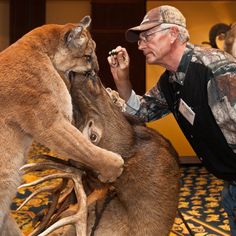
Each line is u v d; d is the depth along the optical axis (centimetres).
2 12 1143
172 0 1030
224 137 284
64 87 253
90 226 270
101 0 1073
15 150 247
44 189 283
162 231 269
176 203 279
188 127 298
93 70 272
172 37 286
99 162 252
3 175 244
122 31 1066
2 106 243
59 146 245
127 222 266
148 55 294
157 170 270
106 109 274
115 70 325
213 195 615
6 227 269
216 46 772
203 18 1016
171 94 311
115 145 273
